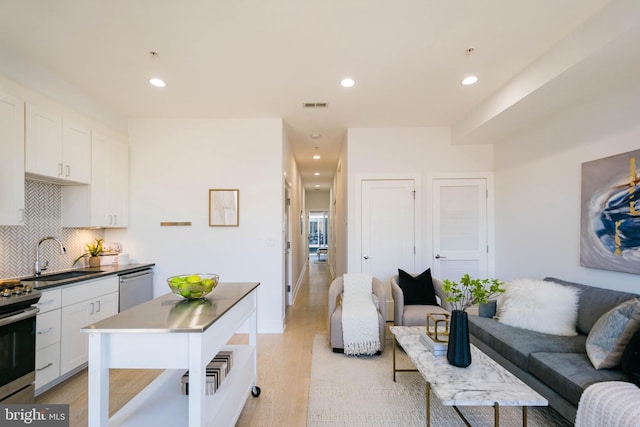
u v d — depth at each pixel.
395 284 3.56
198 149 4.00
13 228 2.72
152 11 1.99
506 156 4.09
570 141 2.99
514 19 2.08
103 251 3.67
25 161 2.49
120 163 3.76
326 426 2.03
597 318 2.34
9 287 2.14
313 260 13.38
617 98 2.51
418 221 4.43
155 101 3.45
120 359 1.45
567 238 3.04
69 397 2.35
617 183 2.49
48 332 2.40
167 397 1.86
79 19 2.07
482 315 3.07
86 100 3.21
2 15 2.02
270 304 3.94
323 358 3.09
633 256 2.35
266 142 4.01
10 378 1.93
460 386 1.70
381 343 3.13
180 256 3.96
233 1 1.91
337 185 6.63
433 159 4.45
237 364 2.13
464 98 3.40
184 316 1.58
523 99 2.80
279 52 2.48
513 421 2.07
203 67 2.71
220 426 1.67
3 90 2.34
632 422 1.37
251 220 3.98
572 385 1.75
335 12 2.02
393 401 2.32
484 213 4.41
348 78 2.93
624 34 1.84
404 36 2.27
